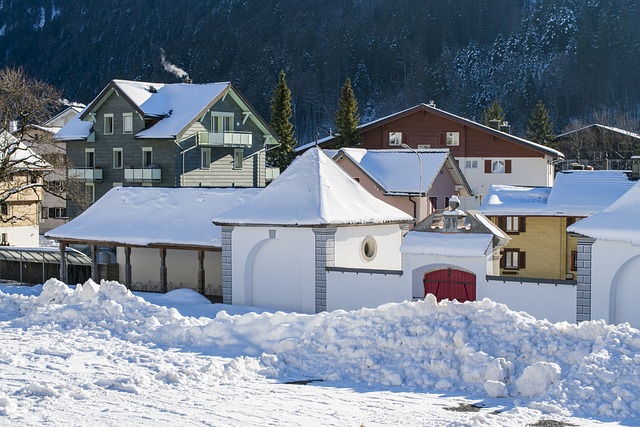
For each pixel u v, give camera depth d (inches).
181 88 3356.3
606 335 939.3
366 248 1670.8
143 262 2062.0
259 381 980.6
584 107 6486.2
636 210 1312.7
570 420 795.4
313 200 1617.9
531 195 2282.2
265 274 1647.4
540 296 1333.7
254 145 3452.3
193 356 1111.0
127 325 1280.8
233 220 1651.1
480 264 1382.9
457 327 1006.4
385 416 825.5
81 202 2839.6
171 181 3174.2
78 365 1066.1
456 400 887.7
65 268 2124.8
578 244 1307.8
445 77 7081.7
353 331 1064.2
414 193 2891.2
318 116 7022.6
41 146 3553.2
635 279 1283.2
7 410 833.5
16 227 3319.4
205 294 1910.7
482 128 3710.6
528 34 7504.9
